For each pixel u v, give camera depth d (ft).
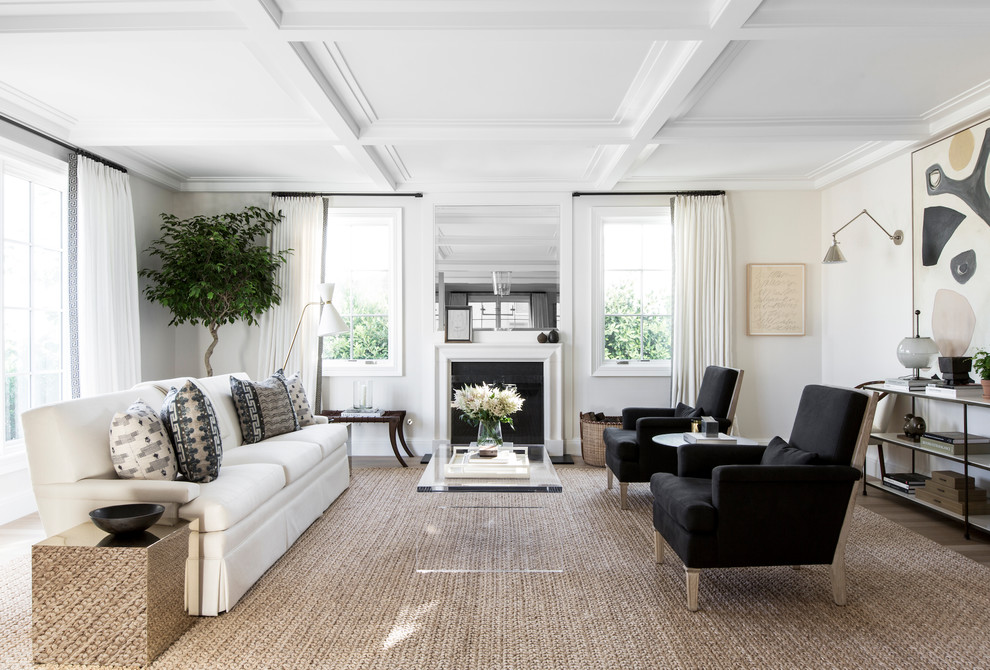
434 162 16.60
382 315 19.35
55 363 14.21
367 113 12.62
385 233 19.33
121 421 8.50
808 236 18.90
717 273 18.53
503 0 8.38
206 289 16.11
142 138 13.67
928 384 12.77
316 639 7.52
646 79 11.10
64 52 10.07
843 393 8.83
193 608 8.08
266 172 17.70
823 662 6.97
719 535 8.14
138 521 7.21
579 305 19.01
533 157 16.11
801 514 8.24
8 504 12.39
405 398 19.02
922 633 7.65
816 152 15.90
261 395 13.25
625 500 13.20
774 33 8.75
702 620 8.00
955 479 11.88
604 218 18.97
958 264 13.15
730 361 18.49
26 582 9.36
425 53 10.09
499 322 19.01
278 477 10.25
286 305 18.60
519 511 13.01
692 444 10.44
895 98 12.18
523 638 7.54
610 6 8.57
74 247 13.83
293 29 8.55
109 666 6.92
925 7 8.51
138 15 8.57
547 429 18.84
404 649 7.28
